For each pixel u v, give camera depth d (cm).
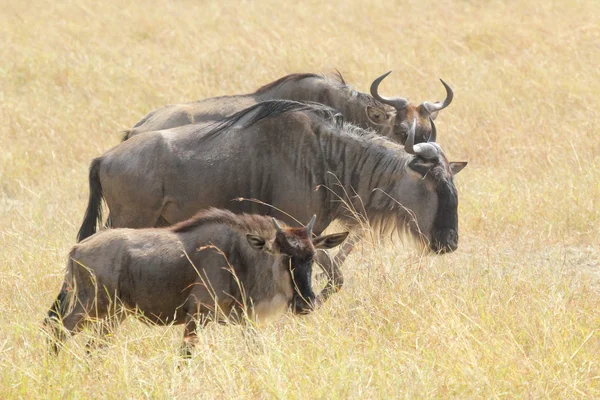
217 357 2011
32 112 4738
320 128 2680
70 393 1931
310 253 2183
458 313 2298
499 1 7250
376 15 7019
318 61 5531
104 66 5488
